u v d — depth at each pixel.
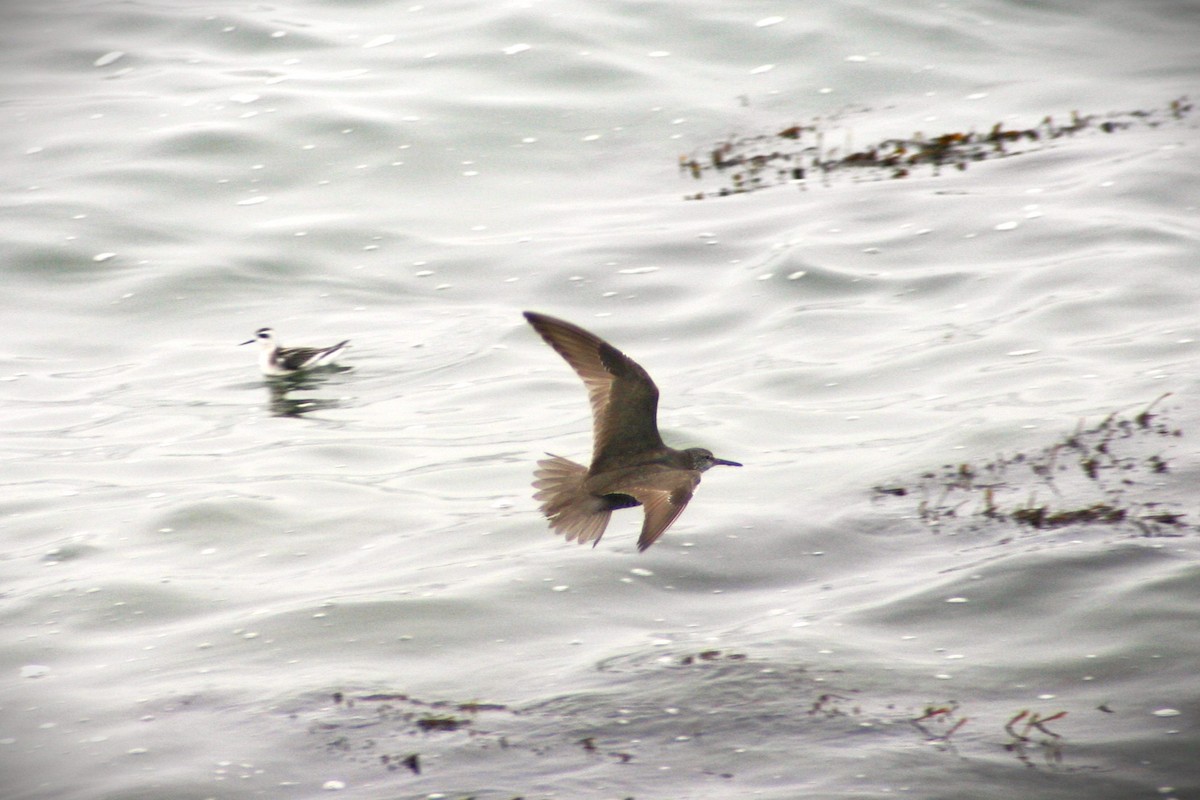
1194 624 12.09
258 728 11.32
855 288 21.91
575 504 7.51
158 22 33.84
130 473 17.27
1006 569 13.25
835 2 33.34
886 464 16.05
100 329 22.38
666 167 27.33
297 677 12.11
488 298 22.78
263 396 19.84
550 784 10.37
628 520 15.15
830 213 24.61
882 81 30.58
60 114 29.47
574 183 26.86
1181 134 27.06
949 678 11.65
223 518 15.62
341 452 17.59
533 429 18.14
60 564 14.73
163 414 19.31
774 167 26.95
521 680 11.91
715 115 29.12
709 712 11.22
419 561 14.38
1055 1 35.09
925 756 10.52
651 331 21.23
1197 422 16.17
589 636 12.65
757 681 11.64
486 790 10.33
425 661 12.30
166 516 15.71
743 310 21.55
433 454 17.45
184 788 10.49
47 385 20.56
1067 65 31.61
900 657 12.02
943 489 15.30
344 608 13.24
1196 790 10.05
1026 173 25.72
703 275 22.88
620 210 25.67
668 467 7.55
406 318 22.34
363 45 32.34
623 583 13.65
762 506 15.23
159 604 13.67
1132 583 12.81
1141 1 35.44
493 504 15.80
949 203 24.58
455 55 31.41
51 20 34.12
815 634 12.45
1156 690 11.27
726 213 25.09
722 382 19.12
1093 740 10.66
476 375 20.17
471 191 26.61
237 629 13.01
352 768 10.71
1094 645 11.98
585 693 11.59
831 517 14.88
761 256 23.22
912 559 13.88
